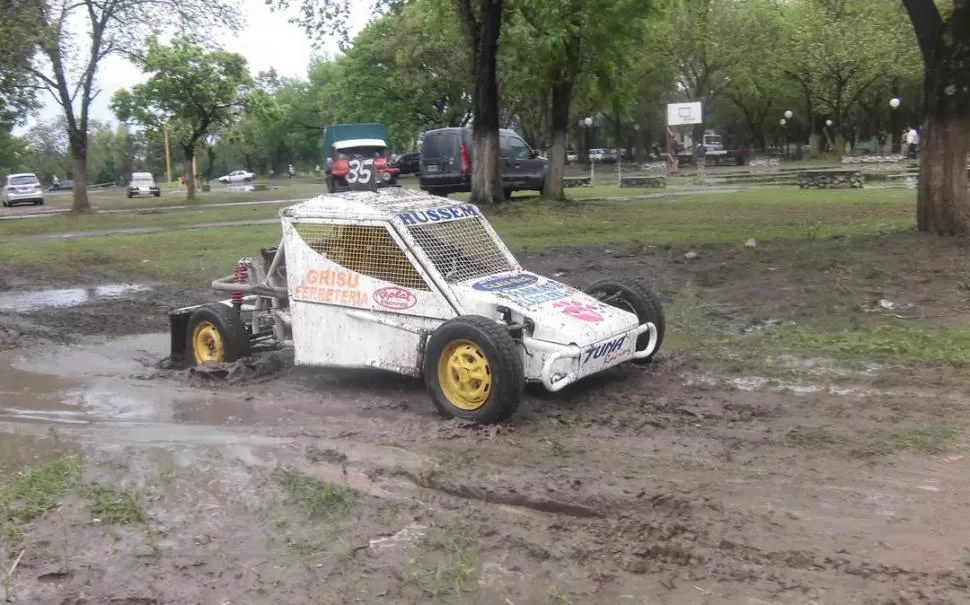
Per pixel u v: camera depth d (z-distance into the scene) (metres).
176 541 4.61
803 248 13.88
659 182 36.06
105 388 8.03
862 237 14.33
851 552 4.25
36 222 27.27
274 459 5.91
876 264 12.06
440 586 4.06
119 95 40.72
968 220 13.49
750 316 9.85
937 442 5.70
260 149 105.88
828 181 29.39
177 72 38.50
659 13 24.97
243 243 18.31
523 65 25.09
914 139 52.69
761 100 67.50
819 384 7.18
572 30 23.06
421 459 5.76
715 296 10.98
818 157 61.59
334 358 7.47
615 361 7.02
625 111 27.09
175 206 34.59
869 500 4.86
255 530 4.71
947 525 4.52
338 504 5.03
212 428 6.71
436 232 7.23
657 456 5.69
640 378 7.54
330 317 7.45
